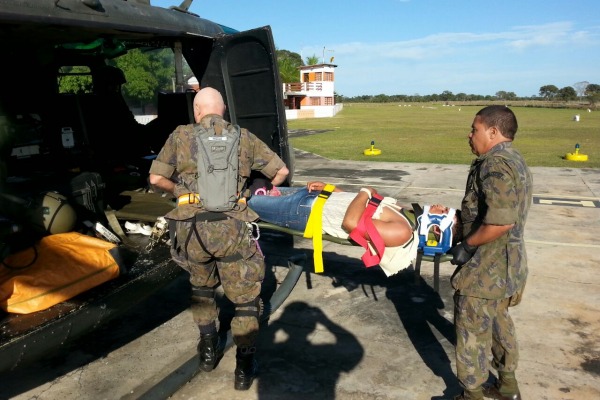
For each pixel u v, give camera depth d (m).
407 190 8.65
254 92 4.14
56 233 3.04
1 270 2.62
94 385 2.96
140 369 3.13
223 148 2.58
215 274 2.90
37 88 4.08
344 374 3.04
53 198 3.04
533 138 19.09
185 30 3.59
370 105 112.56
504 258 2.34
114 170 4.54
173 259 2.88
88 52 4.66
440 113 54.84
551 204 7.50
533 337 3.46
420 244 2.83
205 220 2.59
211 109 2.72
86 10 2.66
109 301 2.59
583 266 4.84
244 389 2.86
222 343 3.26
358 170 11.17
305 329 3.64
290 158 4.56
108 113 4.88
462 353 2.43
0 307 2.38
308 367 3.13
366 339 3.48
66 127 4.26
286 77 56.53
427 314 3.87
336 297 4.21
